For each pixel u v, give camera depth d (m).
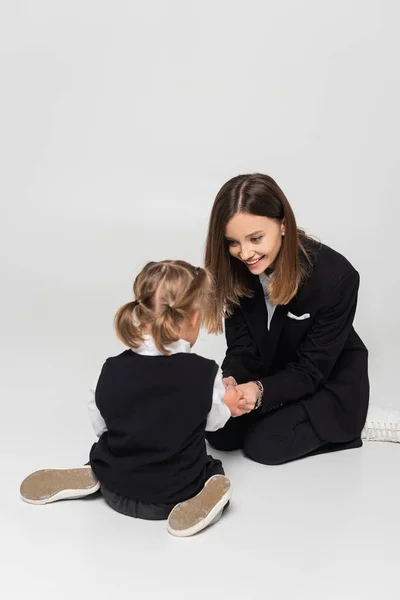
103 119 3.91
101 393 1.96
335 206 3.71
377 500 2.08
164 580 1.74
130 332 1.94
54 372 2.89
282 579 1.75
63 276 3.62
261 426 2.29
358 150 3.71
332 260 2.29
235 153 3.87
